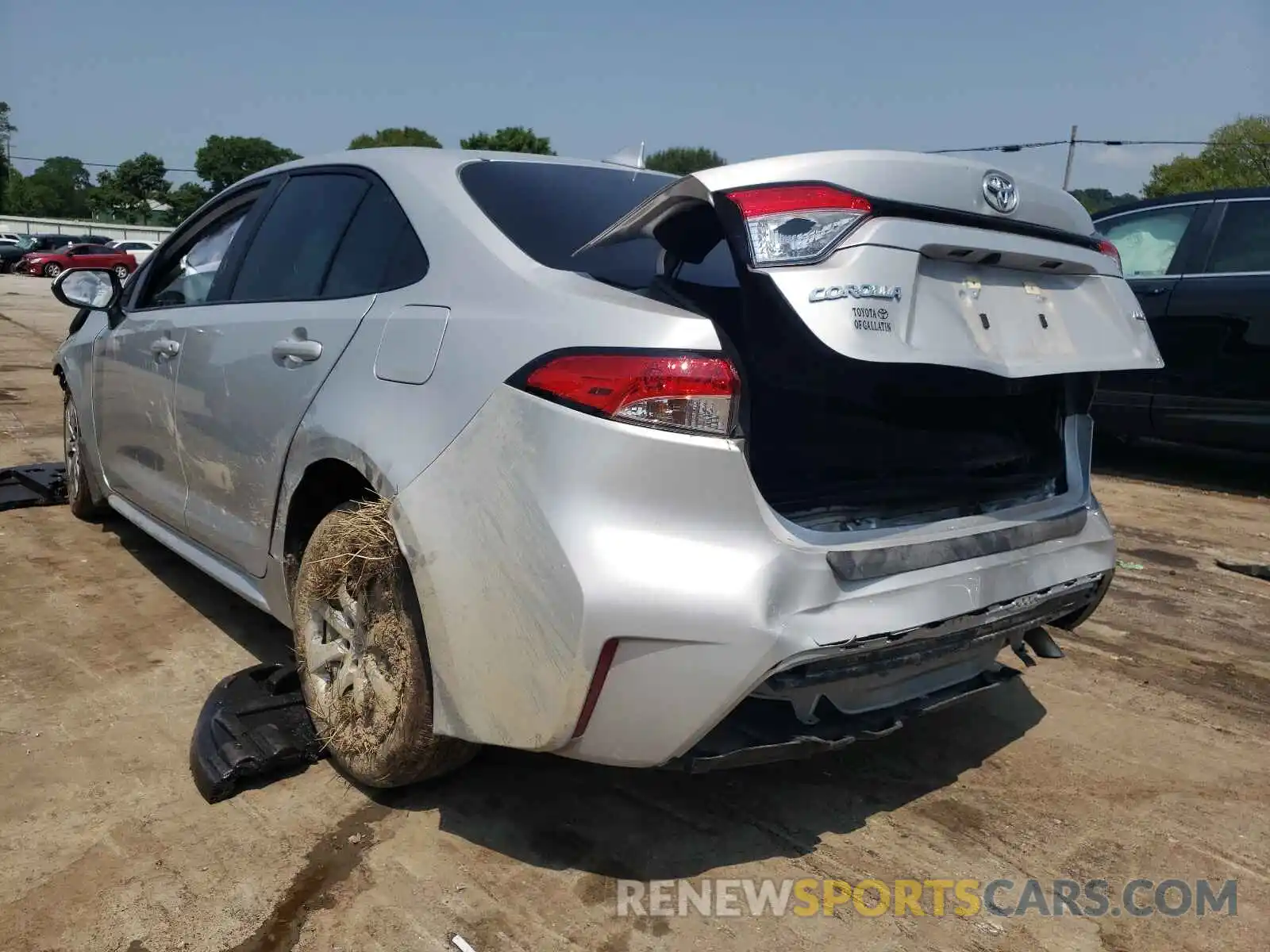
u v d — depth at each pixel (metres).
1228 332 5.98
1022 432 2.70
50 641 3.50
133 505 4.05
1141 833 2.58
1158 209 6.54
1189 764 2.95
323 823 2.47
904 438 2.43
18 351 11.68
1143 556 4.99
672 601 1.89
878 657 2.12
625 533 1.92
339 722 2.56
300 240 3.03
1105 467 7.12
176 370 3.37
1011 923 2.22
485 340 2.18
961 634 2.28
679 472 1.92
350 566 2.46
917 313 2.03
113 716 2.97
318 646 2.65
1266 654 3.79
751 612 1.91
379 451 2.30
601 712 1.95
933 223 2.07
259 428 2.83
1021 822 2.61
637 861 2.37
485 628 2.07
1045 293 2.37
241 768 2.56
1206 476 6.85
